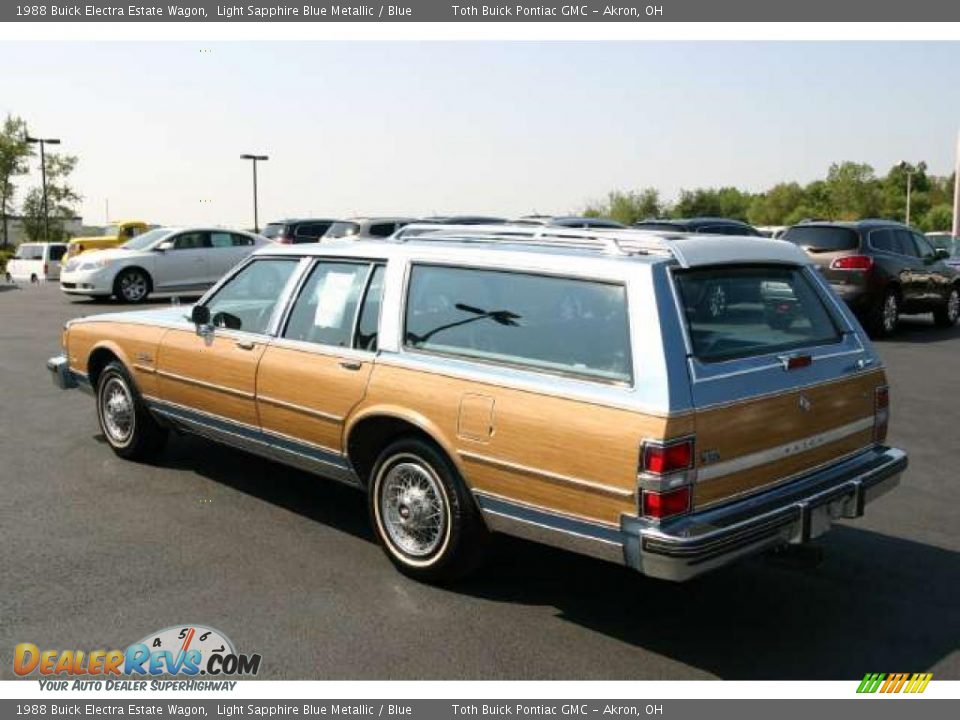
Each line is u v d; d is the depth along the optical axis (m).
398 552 4.80
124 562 4.92
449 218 18.39
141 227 31.23
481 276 4.55
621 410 3.83
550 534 4.11
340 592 4.61
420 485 4.68
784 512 4.02
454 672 3.87
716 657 4.05
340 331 5.09
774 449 4.16
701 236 4.53
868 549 5.33
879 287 14.15
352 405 4.88
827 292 4.84
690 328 3.97
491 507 4.32
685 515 3.79
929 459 7.21
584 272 4.17
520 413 4.14
